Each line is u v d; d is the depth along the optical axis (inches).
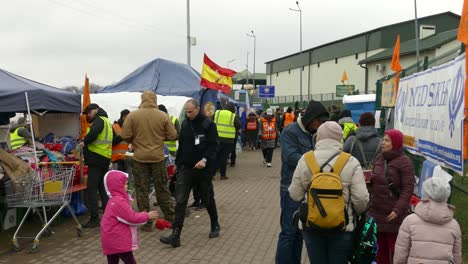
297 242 203.9
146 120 286.4
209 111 477.7
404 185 199.9
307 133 198.5
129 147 376.2
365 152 234.8
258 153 870.4
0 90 287.1
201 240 279.7
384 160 207.6
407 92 319.0
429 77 253.6
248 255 250.7
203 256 249.0
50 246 270.1
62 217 341.1
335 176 158.4
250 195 433.4
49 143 374.6
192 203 384.2
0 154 267.7
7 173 265.7
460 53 201.0
